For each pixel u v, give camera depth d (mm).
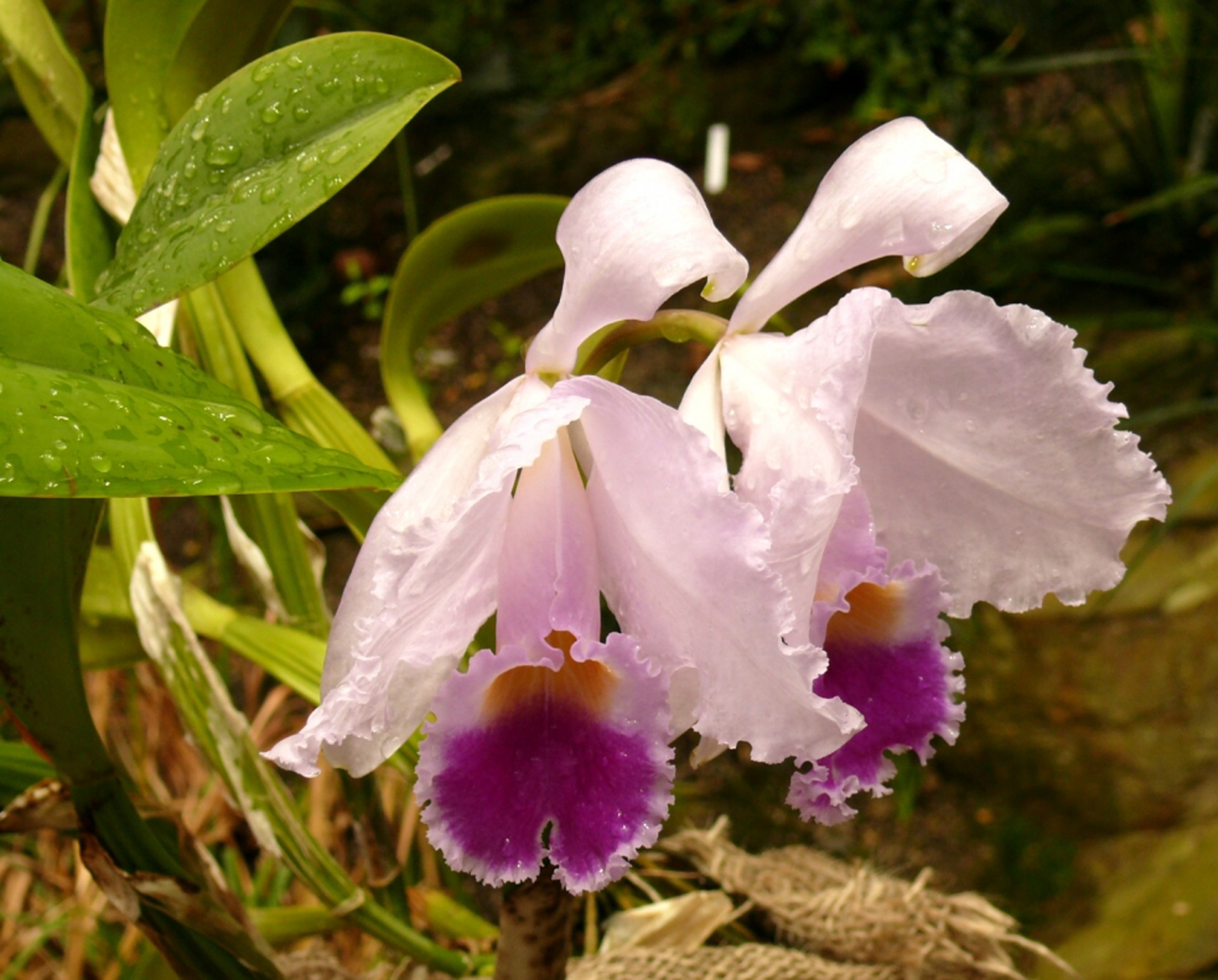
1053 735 772
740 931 409
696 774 737
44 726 262
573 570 241
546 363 243
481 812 232
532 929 282
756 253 1036
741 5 1166
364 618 229
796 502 224
